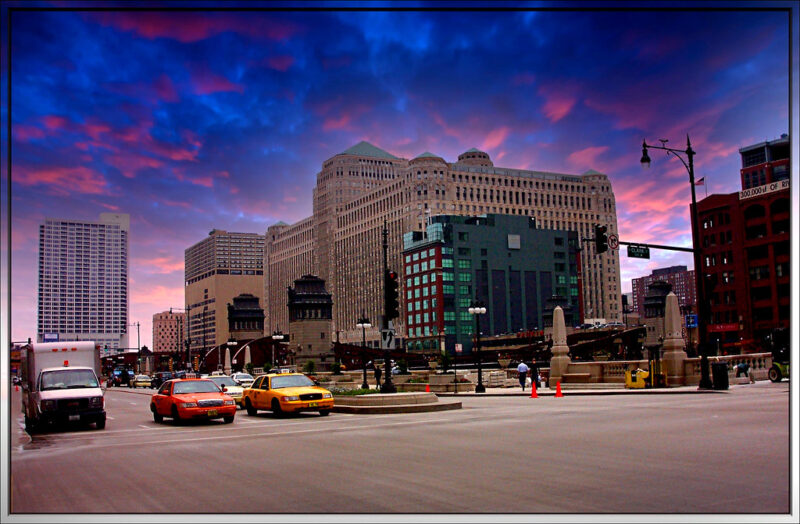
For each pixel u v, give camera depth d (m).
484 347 149.88
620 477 11.24
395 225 188.75
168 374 75.75
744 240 117.44
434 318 152.38
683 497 9.69
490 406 29.34
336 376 63.38
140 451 16.70
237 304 123.81
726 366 32.41
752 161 135.00
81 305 146.75
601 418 20.98
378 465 13.29
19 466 14.45
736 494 9.80
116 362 144.00
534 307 161.38
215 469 13.41
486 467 12.65
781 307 111.75
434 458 13.98
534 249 163.75
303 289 90.31
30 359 26.33
